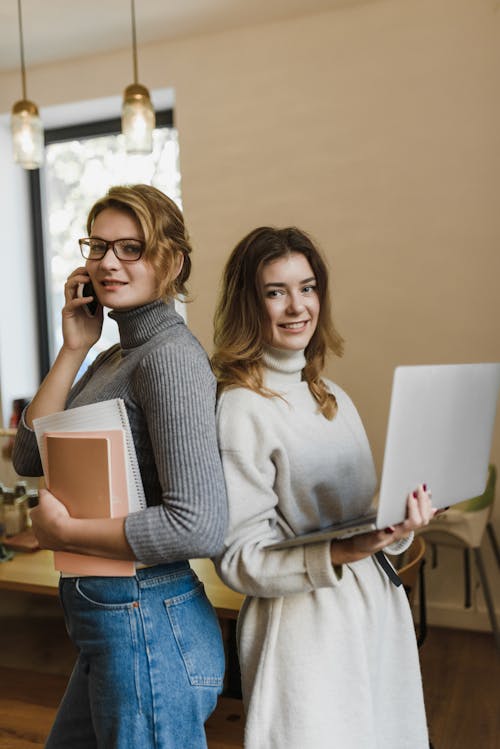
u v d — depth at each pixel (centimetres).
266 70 335
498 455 315
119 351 146
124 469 122
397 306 324
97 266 131
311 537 117
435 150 313
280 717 125
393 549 145
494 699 273
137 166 397
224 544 126
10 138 407
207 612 131
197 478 115
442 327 319
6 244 406
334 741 125
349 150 326
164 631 123
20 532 260
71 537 122
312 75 329
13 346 410
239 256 137
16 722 203
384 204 323
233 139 343
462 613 333
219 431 129
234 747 177
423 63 312
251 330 136
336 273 332
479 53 304
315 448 134
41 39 343
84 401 134
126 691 121
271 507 128
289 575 121
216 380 131
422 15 310
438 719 260
